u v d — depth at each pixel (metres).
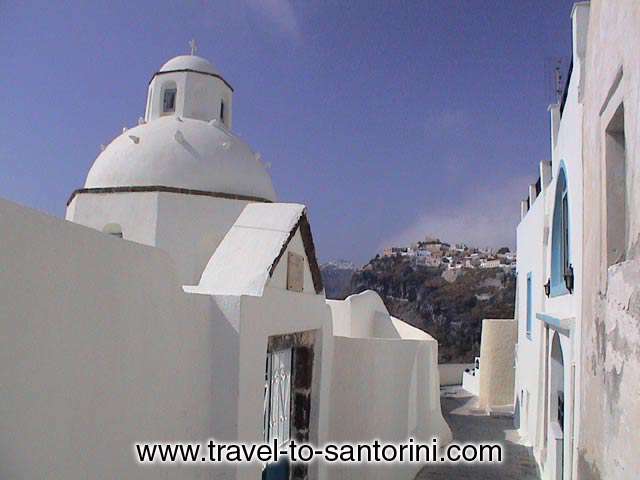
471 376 23.73
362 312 15.23
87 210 10.38
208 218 10.28
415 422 10.49
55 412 2.91
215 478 4.93
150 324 4.00
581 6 6.60
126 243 3.70
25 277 2.69
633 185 3.61
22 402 2.65
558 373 9.20
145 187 10.23
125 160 11.02
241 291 5.82
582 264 5.91
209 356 5.03
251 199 10.74
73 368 3.07
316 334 7.73
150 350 3.99
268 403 6.65
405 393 9.91
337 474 8.51
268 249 6.46
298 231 7.29
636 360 3.44
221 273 6.20
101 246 3.39
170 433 4.28
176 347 4.41
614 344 4.12
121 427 3.59
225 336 5.05
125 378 3.64
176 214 10.14
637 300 3.43
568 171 7.62
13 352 2.59
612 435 4.15
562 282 8.33
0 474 2.49
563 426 8.29
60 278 2.97
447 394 22.91
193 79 13.29
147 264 3.98
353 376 8.84
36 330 2.76
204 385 4.93
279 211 7.27
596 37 5.06
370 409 8.82
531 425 12.87
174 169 10.80
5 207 2.56
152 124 12.09
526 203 16.03
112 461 3.47
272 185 12.38
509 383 19.47
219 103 13.66
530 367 13.20
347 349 8.94
